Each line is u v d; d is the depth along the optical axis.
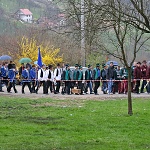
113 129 15.89
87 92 34.47
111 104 24.41
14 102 24.78
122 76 32.78
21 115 19.45
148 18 15.68
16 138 13.91
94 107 22.80
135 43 18.20
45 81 31.95
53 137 14.23
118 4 15.67
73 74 31.95
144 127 16.27
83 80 32.34
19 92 33.94
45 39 54.53
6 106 22.89
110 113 20.17
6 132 14.96
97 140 13.70
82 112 20.61
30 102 25.05
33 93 32.69
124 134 14.88
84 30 15.74
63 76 31.86
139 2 15.57
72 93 32.16
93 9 15.41
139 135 14.66
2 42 58.00
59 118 18.62
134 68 32.69
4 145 12.81
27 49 53.72
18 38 57.53
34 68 33.56
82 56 38.22
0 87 33.81
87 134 14.86
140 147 12.73
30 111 21.02
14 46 56.06
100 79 32.31
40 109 21.91
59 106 23.41
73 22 15.76
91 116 19.11
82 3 15.46
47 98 28.03
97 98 28.61
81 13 15.47
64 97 29.14
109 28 15.87
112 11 15.46
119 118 18.41
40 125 16.67
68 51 51.38
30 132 15.08
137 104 24.38
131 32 18.02
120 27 17.36
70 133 15.00
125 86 32.66
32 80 32.62
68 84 31.92
